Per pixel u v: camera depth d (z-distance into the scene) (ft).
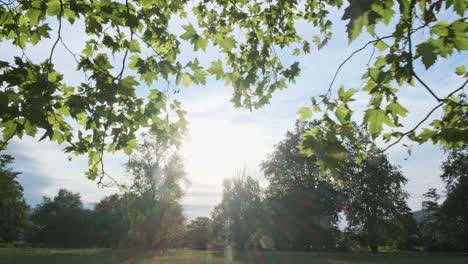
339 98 12.38
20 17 16.85
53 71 15.10
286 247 183.93
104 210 230.68
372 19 8.57
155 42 19.81
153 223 141.18
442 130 11.76
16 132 13.10
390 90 11.46
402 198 186.91
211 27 23.17
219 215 210.59
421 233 200.03
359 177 173.99
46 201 342.03
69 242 268.82
